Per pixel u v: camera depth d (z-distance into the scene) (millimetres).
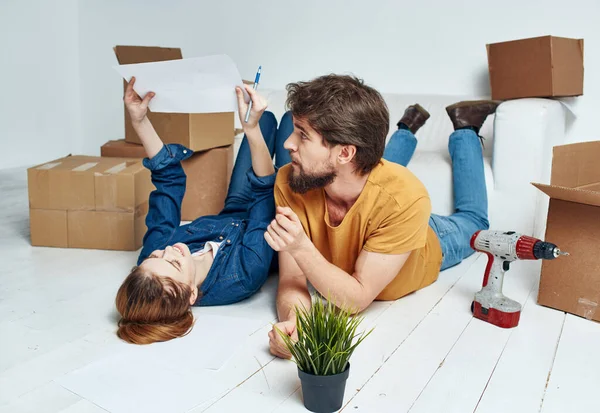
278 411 1417
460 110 2746
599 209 1887
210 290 1951
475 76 3512
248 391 1494
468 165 2652
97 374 1545
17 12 4363
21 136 4527
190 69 1767
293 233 1611
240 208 2373
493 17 3398
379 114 1651
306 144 1633
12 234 2734
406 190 1737
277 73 4004
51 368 1575
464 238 2424
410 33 3604
